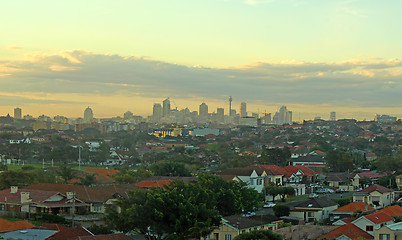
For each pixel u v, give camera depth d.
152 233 88.88
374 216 99.19
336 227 99.94
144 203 89.12
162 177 153.00
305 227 100.81
